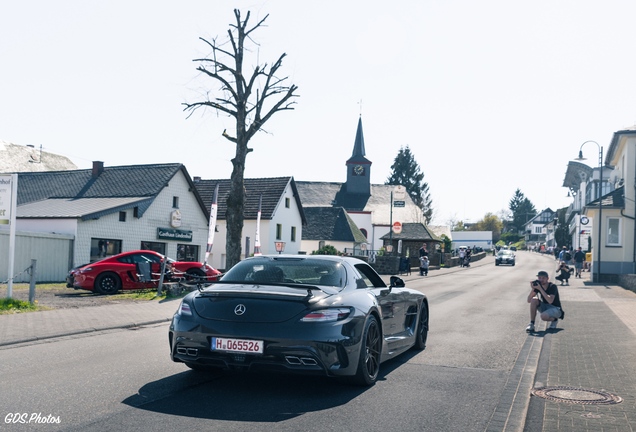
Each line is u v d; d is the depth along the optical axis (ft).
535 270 157.89
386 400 19.93
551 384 22.34
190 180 126.00
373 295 23.50
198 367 23.07
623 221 100.53
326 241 210.59
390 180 393.50
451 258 182.09
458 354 29.50
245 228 161.58
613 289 82.69
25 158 169.48
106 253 103.91
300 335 19.29
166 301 55.98
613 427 16.70
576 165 207.51
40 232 95.25
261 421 16.99
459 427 17.08
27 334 32.76
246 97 80.79
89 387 20.81
